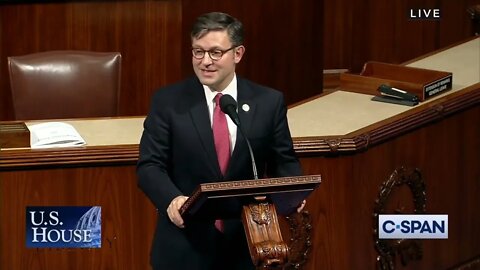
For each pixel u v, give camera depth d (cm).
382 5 3139
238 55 1362
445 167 1936
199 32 1323
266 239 1267
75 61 2006
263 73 2938
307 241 1759
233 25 1333
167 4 2630
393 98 1981
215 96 1382
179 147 1380
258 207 1284
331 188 1758
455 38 3141
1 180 1644
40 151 1648
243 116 1380
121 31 2619
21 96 1977
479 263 2030
